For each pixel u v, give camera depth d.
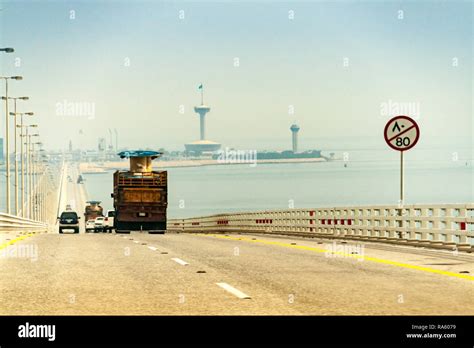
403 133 28.88
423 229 27.98
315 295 14.95
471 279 17.52
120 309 13.42
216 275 18.66
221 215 59.88
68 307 13.67
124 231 64.88
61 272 19.55
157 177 63.28
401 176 29.25
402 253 25.33
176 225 80.19
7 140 80.69
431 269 19.78
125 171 65.69
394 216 30.38
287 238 38.38
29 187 132.50
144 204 63.12
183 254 25.69
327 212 37.78
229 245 31.16
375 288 15.95
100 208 114.69
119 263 22.17
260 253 25.88
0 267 20.92
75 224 86.88
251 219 51.22
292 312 12.98
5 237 40.16
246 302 14.11
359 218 33.91
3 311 13.24
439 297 14.61
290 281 17.25
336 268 20.22
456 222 25.92
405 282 16.97
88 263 22.19
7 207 80.12
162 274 19.00
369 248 27.94
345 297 14.66
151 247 29.81
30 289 16.08
